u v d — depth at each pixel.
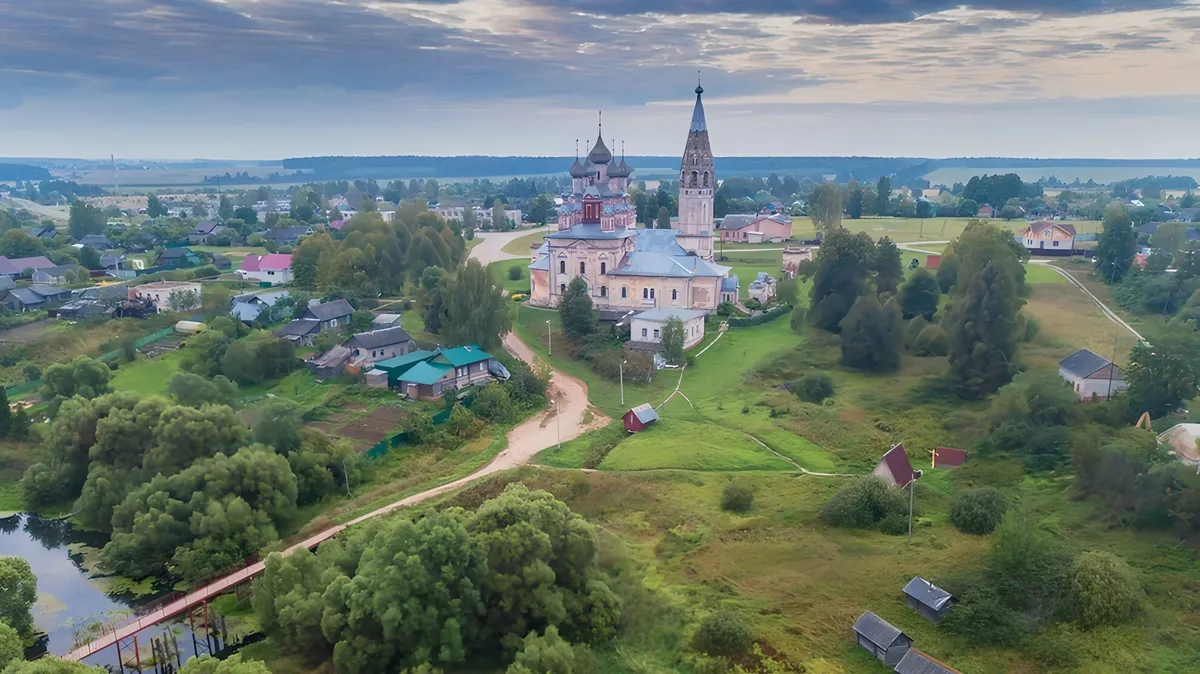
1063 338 128.50
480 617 60.81
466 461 95.81
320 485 88.00
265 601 64.44
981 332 112.75
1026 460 87.62
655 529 78.00
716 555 72.75
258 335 133.88
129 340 135.00
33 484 91.00
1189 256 143.12
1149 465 76.81
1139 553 68.50
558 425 106.50
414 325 154.62
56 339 140.88
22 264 196.50
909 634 59.94
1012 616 60.62
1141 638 57.91
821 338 140.50
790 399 110.88
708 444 97.12
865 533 75.25
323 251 184.62
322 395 114.75
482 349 128.75
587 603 63.09
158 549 76.31
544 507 65.94
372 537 67.44
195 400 97.56
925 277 149.88
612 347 137.12
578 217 178.38
